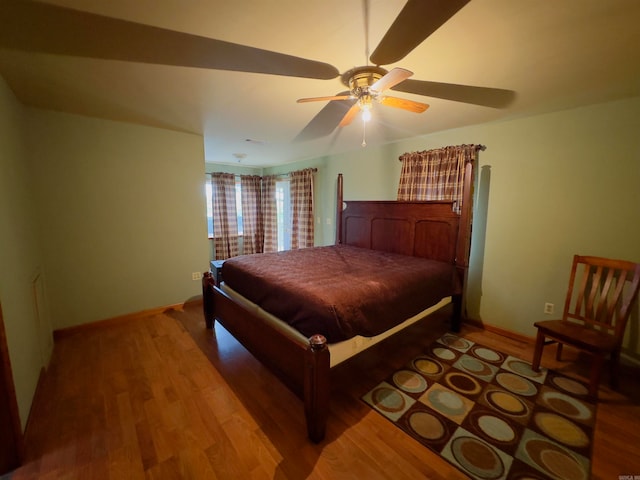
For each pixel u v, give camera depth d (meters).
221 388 1.99
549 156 2.48
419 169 3.34
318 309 1.66
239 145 3.92
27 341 1.83
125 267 3.03
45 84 1.90
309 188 5.05
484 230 2.93
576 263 2.30
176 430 1.62
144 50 1.48
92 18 1.21
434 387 2.02
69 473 1.36
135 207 3.03
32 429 1.61
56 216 2.61
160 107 2.39
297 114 2.56
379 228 3.49
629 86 1.89
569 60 1.56
